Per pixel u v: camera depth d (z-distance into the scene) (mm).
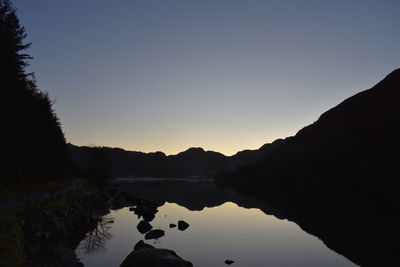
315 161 120625
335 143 150500
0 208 17500
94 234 25969
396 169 68750
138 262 12906
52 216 20219
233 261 18875
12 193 26359
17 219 14789
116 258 18516
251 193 88250
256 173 163250
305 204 54469
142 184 156000
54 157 52125
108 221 33625
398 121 130500
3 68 34312
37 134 46188
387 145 111000
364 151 108875
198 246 22922
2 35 35719
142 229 28656
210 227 31250
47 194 27703
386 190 62719
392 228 30531
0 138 32469
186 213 42688
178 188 119375
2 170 28609
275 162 167250
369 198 61219
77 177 73375
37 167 37875
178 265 12781
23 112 38312
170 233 27375
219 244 23703
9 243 11922
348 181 78812
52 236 19094
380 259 20234
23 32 42312
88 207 35812
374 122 147125
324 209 46469
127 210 44469
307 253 21562
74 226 26047
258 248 22734
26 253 14469
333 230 29781
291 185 109938
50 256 16266
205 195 80438
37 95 51844
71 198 28391
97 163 68750
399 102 152375
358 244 24125
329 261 19781
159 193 87750
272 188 112062
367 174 75188
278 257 20500
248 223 33875
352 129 158625
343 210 44750
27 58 42156
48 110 54219
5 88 34344
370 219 36125
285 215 40375
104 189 68688
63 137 69250
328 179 89812
